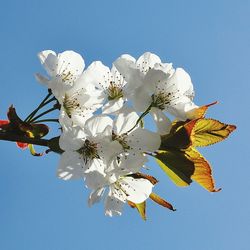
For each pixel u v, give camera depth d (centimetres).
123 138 47
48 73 50
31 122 47
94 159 48
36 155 50
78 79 49
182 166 47
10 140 46
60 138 46
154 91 48
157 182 48
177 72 50
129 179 50
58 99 47
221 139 48
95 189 48
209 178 48
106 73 50
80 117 48
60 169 47
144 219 51
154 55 50
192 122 46
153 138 47
